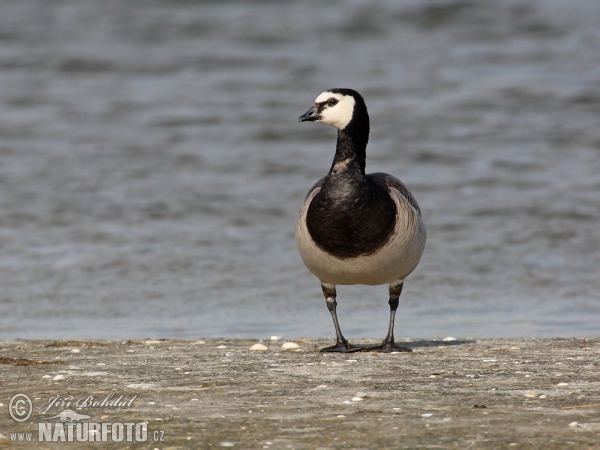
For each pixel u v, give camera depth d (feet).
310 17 130.11
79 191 70.95
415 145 84.33
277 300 47.26
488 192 70.49
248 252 57.06
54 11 133.90
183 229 62.03
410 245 32.83
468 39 120.98
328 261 32.73
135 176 75.51
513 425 21.74
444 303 46.47
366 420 22.50
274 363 31.17
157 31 125.29
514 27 123.85
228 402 24.76
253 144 86.43
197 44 120.67
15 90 103.91
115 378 28.32
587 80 103.35
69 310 45.09
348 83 104.42
